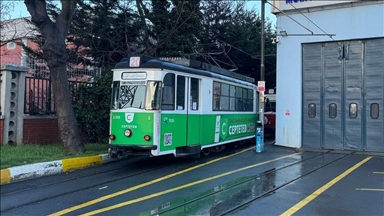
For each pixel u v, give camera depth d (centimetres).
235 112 1734
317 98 1827
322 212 734
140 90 1193
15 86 1429
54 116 1573
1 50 2883
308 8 1811
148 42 2214
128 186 959
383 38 1670
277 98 1914
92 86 1692
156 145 1165
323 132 1812
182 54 2162
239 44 2919
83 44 2208
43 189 920
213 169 1212
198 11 2322
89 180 1028
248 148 1848
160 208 759
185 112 1308
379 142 1686
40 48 2141
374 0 1667
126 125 1189
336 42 1780
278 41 1908
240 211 736
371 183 1013
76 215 716
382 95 1680
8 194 870
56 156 1227
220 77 1548
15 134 1427
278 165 1309
